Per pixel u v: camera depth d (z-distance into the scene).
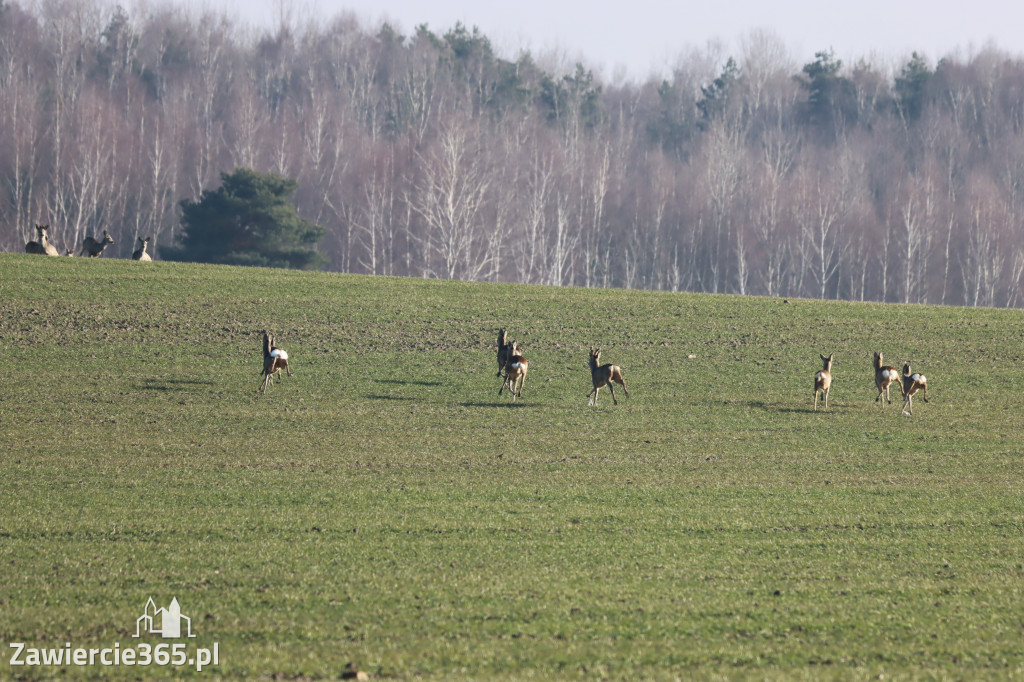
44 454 88.12
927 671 42.78
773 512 71.38
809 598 52.47
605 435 100.50
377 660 43.31
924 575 56.69
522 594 52.44
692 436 100.50
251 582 53.97
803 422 108.12
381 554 59.62
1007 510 72.56
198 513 69.25
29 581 53.56
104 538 62.50
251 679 41.16
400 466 86.00
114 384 120.81
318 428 102.00
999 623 49.09
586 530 65.81
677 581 55.09
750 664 43.66
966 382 132.25
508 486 78.88
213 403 113.25
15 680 40.84
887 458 91.62
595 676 41.91
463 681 40.97
